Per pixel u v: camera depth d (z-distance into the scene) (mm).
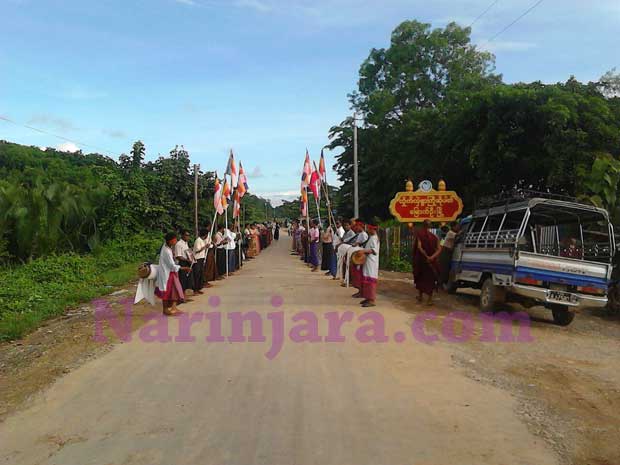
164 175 27141
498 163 17094
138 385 5941
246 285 14555
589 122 14977
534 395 5719
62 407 5344
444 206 17453
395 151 30438
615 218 14719
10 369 7195
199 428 4711
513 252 9641
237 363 6703
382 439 4449
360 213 35938
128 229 24016
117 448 4359
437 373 6352
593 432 4754
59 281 15266
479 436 4547
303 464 4016
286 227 97812
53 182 20156
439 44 33406
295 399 5395
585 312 12062
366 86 36688
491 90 17078
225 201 18312
